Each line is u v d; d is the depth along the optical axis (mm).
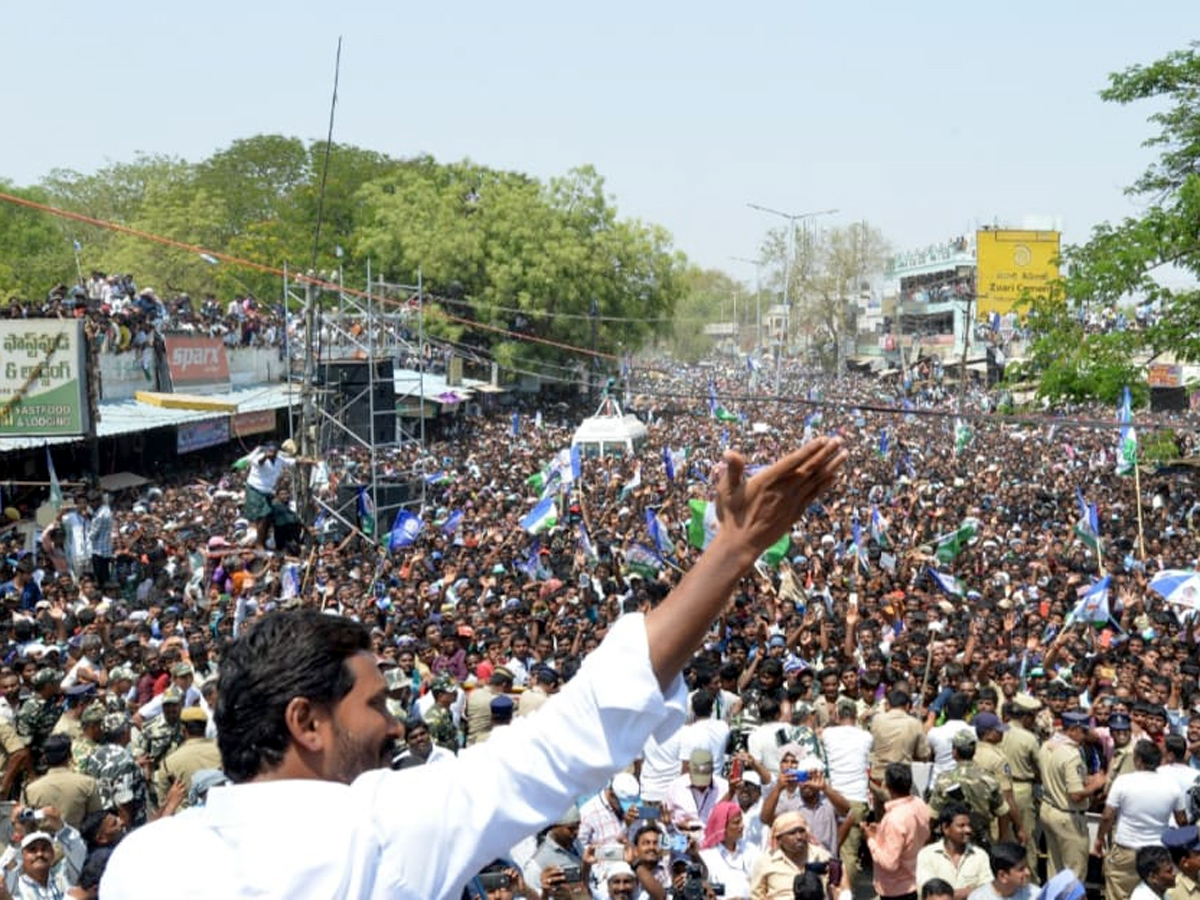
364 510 30344
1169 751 11398
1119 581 23656
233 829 1791
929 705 14766
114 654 14461
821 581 22844
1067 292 34656
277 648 1932
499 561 24953
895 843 10148
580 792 1789
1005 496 38844
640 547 23016
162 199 72438
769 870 8906
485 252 73188
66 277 67375
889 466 46719
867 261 111750
